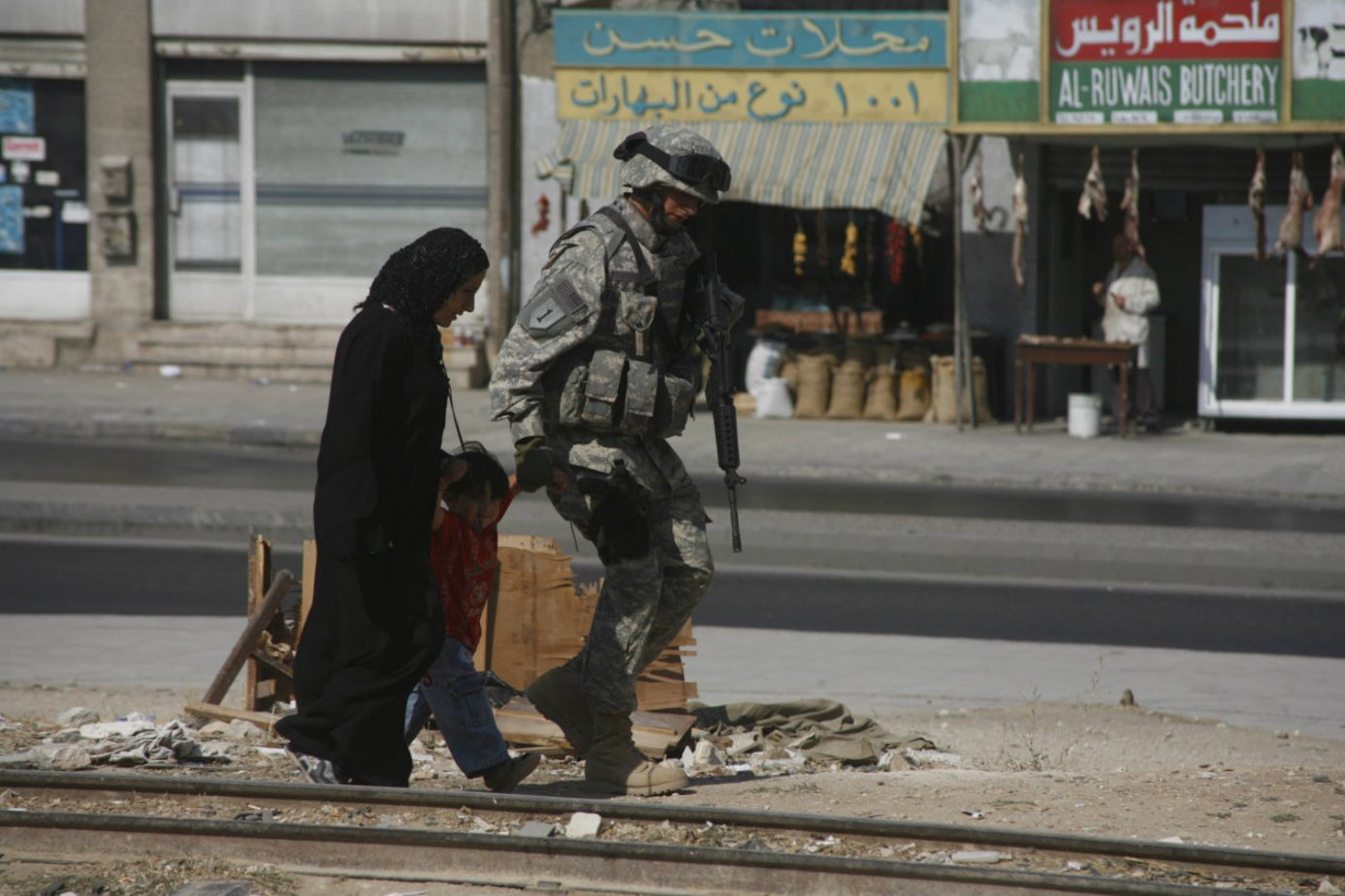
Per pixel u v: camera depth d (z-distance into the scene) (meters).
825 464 52.50
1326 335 59.31
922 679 27.69
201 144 72.88
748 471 52.22
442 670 16.83
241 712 21.95
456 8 70.25
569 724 17.83
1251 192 56.50
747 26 61.09
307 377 71.81
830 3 67.56
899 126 60.44
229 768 18.95
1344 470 51.41
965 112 57.53
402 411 15.46
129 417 58.88
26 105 73.00
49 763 18.44
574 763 20.41
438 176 72.12
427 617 15.79
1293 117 54.91
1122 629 32.78
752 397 65.19
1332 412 59.34
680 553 16.84
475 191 72.00
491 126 70.31
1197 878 14.02
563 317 15.77
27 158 73.12
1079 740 23.23
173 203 73.00
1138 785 17.67
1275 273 59.62
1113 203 67.69
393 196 72.44
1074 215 67.50
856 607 34.78
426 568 15.86
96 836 14.68
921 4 66.88
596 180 61.25
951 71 57.44
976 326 65.50
